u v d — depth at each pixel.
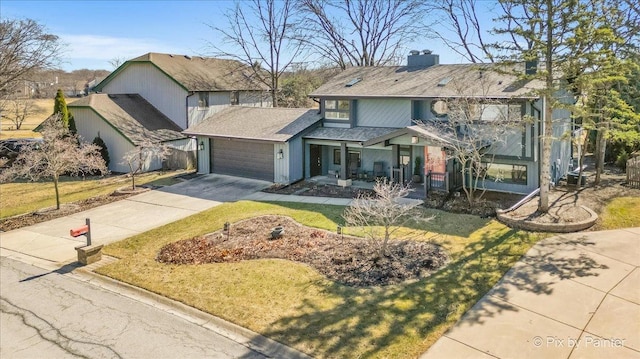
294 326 8.54
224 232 14.38
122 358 7.97
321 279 10.45
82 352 8.23
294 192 19.67
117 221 16.91
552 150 18.09
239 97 34.41
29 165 20.42
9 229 16.59
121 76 32.38
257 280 10.62
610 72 13.60
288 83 41.81
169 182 23.19
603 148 18.22
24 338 8.81
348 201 17.59
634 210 14.41
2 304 10.34
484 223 13.95
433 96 18.16
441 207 15.77
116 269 12.03
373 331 8.18
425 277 10.29
